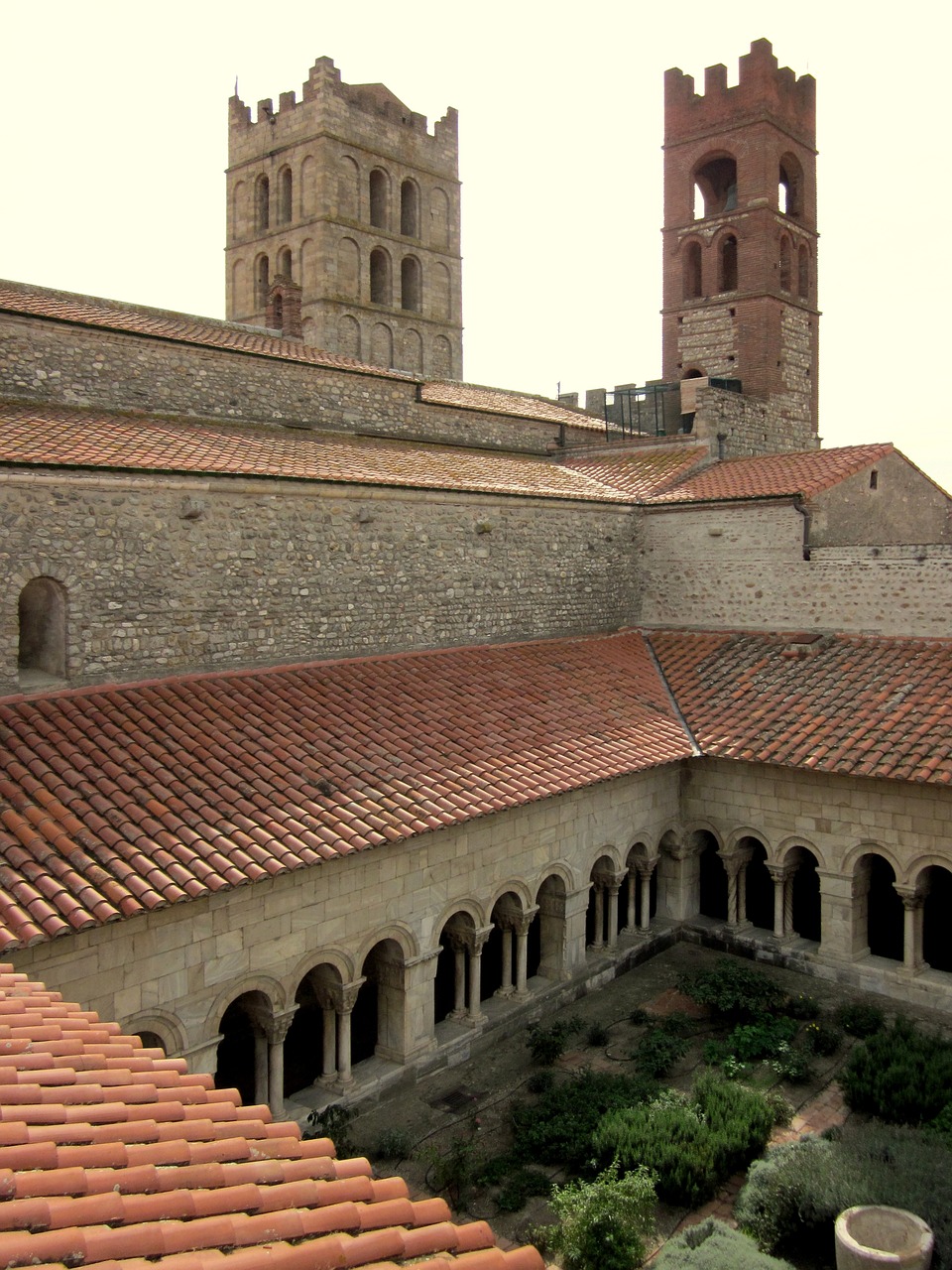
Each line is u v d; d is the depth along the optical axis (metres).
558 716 20.62
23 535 15.10
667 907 23.45
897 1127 14.25
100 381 20.84
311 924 14.76
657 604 27.98
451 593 22.39
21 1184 5.65
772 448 36.25
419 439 28.30
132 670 16.53
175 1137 7.04
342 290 38.41
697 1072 16.84
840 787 20.66
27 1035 8.16
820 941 21.55
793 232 38.34
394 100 40.69
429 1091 16.33
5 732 14.10
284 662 18.91
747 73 36.59
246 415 23.69
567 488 26.36
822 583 24.94
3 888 11.34
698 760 22.91
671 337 39.31
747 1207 12.62
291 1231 6.02
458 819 15.73
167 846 12.87
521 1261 6.31
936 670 21.69
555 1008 19.41
